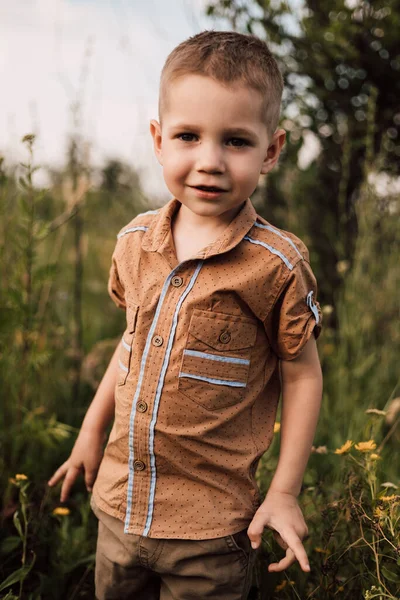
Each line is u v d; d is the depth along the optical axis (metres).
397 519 1.54
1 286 2.52
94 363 3.11
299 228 3.36
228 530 1.54
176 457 1.55
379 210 3.33
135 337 1.58
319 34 3.24
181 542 1.56
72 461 1.89
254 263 1.53
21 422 2.46
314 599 1.71
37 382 2.67
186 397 1.52
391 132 3.52
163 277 1.58
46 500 2.20
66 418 2.76
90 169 3.05
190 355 1.51
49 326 2.95
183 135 1.48
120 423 1.62
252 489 1.59
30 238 2.29
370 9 3.35
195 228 1.60
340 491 1.95
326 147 3.53
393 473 2.33
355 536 1.82
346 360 3.06
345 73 3.42
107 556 1.67
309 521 1.98
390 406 2.48
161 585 1.71
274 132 1.59
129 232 1.70
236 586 1.60
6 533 2.11
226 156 1.46
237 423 1.56
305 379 1.62
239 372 1.54
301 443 1.60
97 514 1.72
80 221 3.01
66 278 3.88
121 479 1.62
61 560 1.98
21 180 2.25
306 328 1.55
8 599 1.67
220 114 1.43
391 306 3.29
